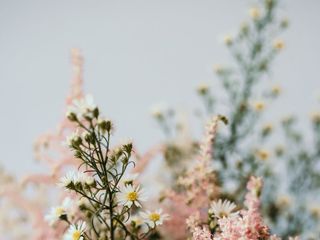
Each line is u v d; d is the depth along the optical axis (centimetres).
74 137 128
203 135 186
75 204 157
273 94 284
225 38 272
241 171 243
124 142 133
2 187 229
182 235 197
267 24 270
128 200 136
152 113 276
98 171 129
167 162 255
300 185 277
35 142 215
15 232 256
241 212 139
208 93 269
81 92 213
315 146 283
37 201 238
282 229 254
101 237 139
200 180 184
